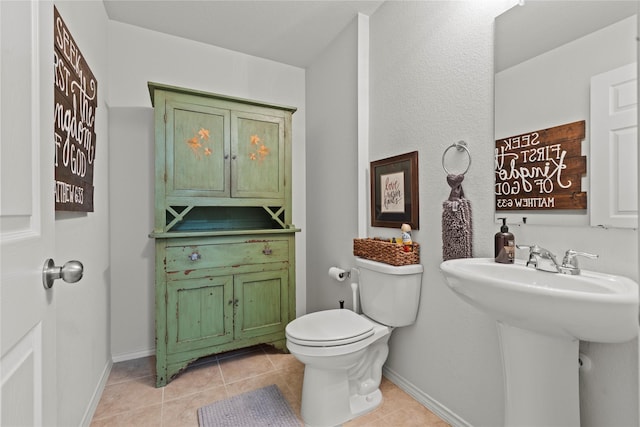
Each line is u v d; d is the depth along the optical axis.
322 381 1.45
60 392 1.14
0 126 0.52
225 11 2.01
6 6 0.54
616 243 0.88
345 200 2.20
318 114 2.57
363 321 1.61
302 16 2.05
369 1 1.90
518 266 1.05
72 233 1.30
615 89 0.88
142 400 1.66
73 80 1.27
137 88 2.17
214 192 2.03
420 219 1.62
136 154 2.16
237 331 2.06
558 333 0.81
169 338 1.84
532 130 1.10
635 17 0.85
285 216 2.29
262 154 2.19
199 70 2.36
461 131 1.39
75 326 1.31
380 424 1.46
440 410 1.50
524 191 1.13
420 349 1.62
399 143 1.77
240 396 1.69
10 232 0.54
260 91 2.60
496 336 1.25
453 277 0.99
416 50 1.64
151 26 2.17
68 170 1.20
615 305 0.65
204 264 1.96
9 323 0.52
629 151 0.85
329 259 2.41
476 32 1.32
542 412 0.92
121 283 2.12
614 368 0.91
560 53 1.02
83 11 1.51
